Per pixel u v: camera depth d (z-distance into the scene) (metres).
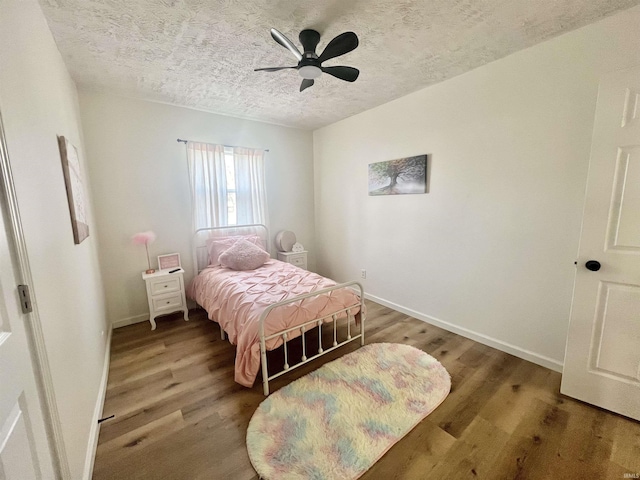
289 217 4.22
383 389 1.90
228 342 2.60
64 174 1.52
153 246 3.13
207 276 2.98
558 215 2.02
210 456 1.43
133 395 1.88
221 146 3.43
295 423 1.61
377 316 3.18
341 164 3.87
